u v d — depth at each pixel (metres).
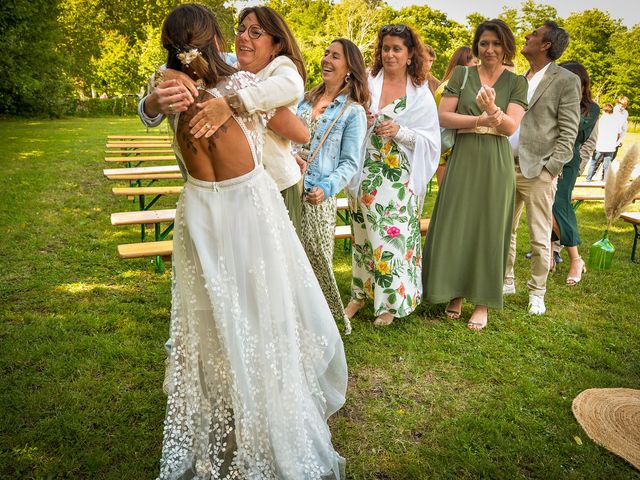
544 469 2.32
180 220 1.98
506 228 3.65
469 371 3.10
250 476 2.00
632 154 4.27
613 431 2.57
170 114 1.88
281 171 2.31
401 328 3.65
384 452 2.40
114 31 36.38
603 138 10.45
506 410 2.73
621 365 3.27
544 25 3.87
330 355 2.21
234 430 2.06
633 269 5.20
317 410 2.24
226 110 1.81
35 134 16.98
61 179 8.68
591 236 6.49
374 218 3.50
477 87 3.54
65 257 4.83
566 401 2.83
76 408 2.60
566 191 4.68
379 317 3.67
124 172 7.04
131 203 7.09
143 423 2.51
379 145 3.46
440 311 3.97
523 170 3.90
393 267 3.52
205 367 2.02
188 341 2.00
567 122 3.81
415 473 2.26
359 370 3.09
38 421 2.49
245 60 2.25
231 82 1.86
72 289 4.11
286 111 2.05
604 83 38.22
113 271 4.53
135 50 35.53
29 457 2.25
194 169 1.92
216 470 2.01
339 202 5.62
